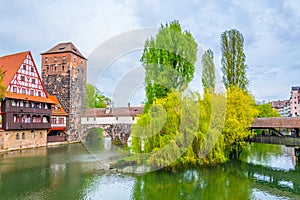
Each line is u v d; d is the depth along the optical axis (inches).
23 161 874.8
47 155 1008.2
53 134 1544.0
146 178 634.8
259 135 917.8
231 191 547.2
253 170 740.0
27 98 1243.2
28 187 566.9
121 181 609.9
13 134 1181.1
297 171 729.6
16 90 1214.9
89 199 493.4
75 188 558.6
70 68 1552.7
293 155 1013.2
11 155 1013.8
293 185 595.2
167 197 503.8
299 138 784.9
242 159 906.7
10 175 671.8
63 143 1491.1
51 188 560.1
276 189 565.9
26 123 1238.3
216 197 507.8
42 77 1590.8
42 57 1595.7
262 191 551.2
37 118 1352.1
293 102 3233.3
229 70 1150.3
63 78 1560.0
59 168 752.3
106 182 603.2
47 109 1393.9
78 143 1496.1
